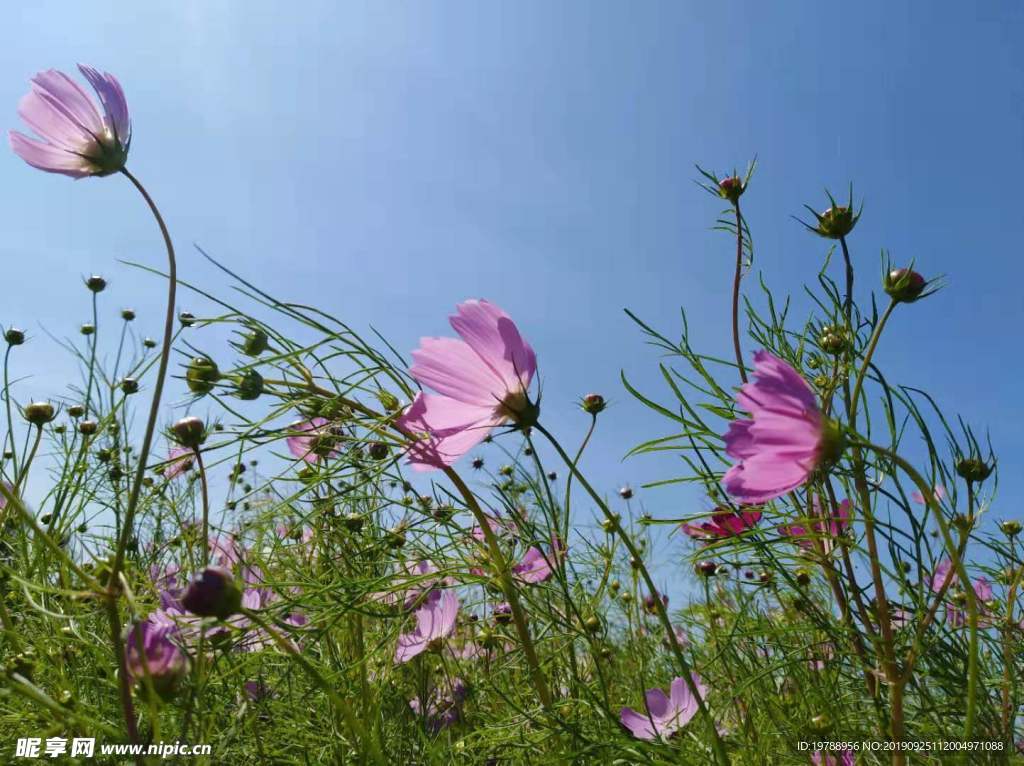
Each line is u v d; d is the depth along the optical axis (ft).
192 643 0.85
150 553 1.44
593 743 0.91
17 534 1.15
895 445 0.88
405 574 0.99
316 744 1.09
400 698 1.24
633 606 1.62
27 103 0.92
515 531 1.16
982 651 1.02
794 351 1.13
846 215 0.94
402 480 1.01
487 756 1.16
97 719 0.87
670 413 0.91
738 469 0.68
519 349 0.85
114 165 0.92
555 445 0.73
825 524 0.93
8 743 0.85
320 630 0.97
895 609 0.88
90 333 1.93
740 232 1.07
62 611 1.01
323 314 0.89
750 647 1.20
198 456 0.83
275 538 1.16
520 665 1.32
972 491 0.88
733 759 1.10
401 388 0.94
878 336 0.83
